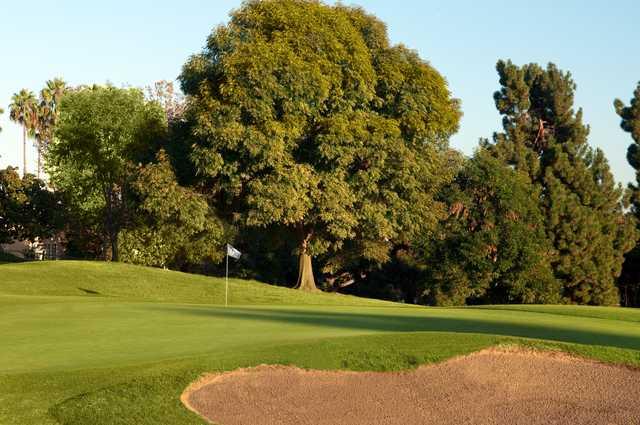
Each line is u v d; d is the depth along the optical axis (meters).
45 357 13.34
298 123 34.50
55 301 23.67
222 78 35.53
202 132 34.31
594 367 13.63
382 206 37.09
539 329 18.39
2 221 60.59
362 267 55.94
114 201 52.59
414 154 37.62
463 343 14.20
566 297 54.62
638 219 63.28
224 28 36.81
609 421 11.84
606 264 55.25
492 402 12.42
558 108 66.12
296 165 34.59
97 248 59.31
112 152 47.03
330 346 13.77
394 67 37.31
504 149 63.09
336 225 35.66
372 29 38.38
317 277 57.00
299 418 11.49
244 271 56.28
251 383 12.25
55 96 80.19
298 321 18.36
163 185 35.78
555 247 54.47
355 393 12.38
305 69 33.91
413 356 13.53
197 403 11.48
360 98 36.09
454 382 12.95
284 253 55.72
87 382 11.55
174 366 12.26
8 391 11.21
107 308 20.91
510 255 48.44
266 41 35.81
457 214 49.16
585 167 60.66
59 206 60.50
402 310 23.31
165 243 48.69
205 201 36.38
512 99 66.44
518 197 49.41
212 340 14.99
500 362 13.70
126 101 47.09
